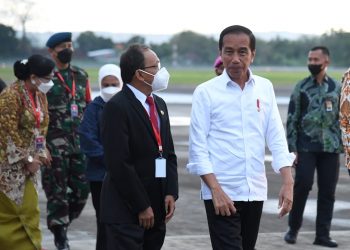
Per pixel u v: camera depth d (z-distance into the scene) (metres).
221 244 8.19
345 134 8.36
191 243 12.11
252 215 8.38
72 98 11.88
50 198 11.70
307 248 12.22
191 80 101.69
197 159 8.19
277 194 16.98
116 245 7.79
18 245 9.93
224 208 8.05
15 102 9.70
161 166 7.84
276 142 8.36
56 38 11.80
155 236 8.02
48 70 9.80
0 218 9.88
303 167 12.53
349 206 15.80
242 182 8.22
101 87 10.52
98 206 10.47
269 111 8.40
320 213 12.51
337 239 12.92
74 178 12.02
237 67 8.17
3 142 9.70
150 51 7.89
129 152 7.72
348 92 8.30
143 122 7.79
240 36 8.17
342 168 20.64
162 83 7.87
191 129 8.29
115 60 151.12
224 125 8.23
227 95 8.25
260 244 12.40
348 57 137.75
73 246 11.92
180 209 15.18
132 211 7.74
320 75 12.59
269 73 135.88
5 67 108.06
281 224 14.06
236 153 8.21
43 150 10.05
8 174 9.80
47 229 13.15
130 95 7.81
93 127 10.41
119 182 7.64
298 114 12.67
